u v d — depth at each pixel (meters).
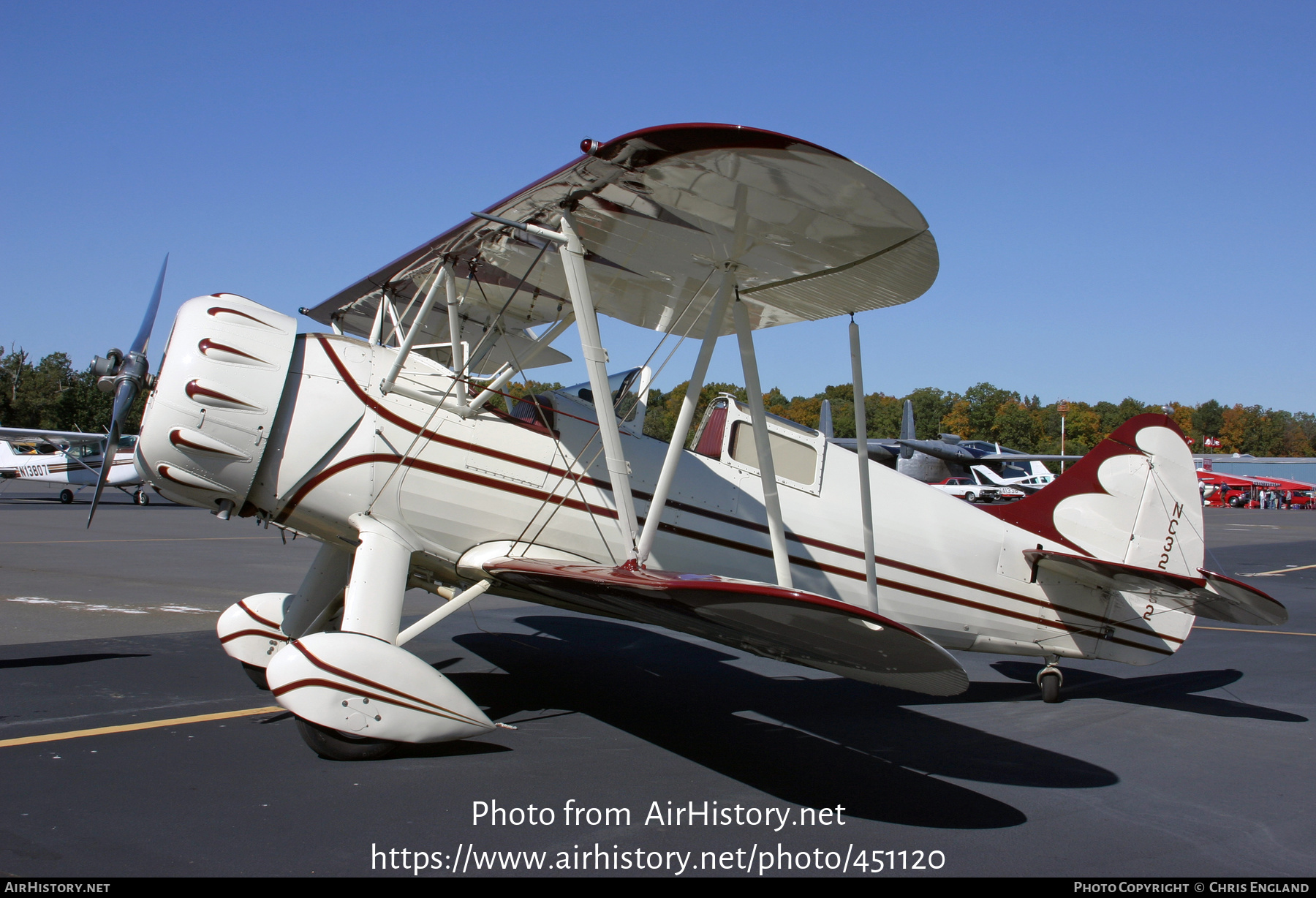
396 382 4.98
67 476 26.11
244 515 5.05
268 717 4.89
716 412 5.94
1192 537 6.93
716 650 7.84
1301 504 56.47
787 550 5.53
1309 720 6.02
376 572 4.65
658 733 5.03
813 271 4.98
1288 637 9.85
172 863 2.98
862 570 6.05
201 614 8.27
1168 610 6.83
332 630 5.64
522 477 5.17
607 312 6.32
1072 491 6.77
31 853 2.99
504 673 6.36
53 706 4.92
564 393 5.51
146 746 4.27
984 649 6.51
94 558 12.49
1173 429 6.96
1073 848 3.57
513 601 10.36
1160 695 6.75
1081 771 4.69
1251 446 116.38
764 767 4.49
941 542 6.28
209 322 4.67
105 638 6.92
